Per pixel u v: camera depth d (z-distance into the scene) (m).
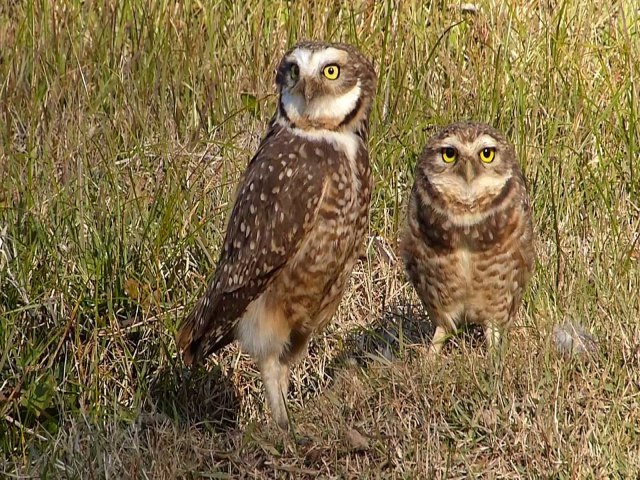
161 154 12.08
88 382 10.23
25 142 12.41
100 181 11.50
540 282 11.12
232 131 12.68
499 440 8.89
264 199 9.28
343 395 9.77
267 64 13.41
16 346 10.25
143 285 10.66
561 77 12.91
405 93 13.00
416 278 10.69
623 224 11.84
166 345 10.56
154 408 9.88
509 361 9.66
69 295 10.68
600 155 12.39
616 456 8.70
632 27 14.18
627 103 13.05
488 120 12.70
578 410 9.19
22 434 9.62
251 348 9.59
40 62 12.96
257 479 8.91
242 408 10.59
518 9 14.17
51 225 11.05
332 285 9.53
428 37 13.70
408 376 9.50
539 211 11.95
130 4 13.69
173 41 13.45
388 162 12.29
